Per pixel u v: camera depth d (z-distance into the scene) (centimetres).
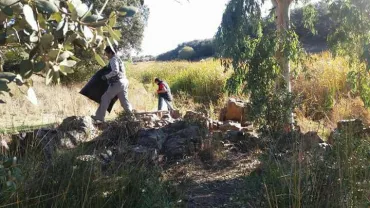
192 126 616
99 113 721
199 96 1559
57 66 151
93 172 371
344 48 723
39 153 416
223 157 541
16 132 600
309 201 313
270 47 676
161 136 585
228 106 823
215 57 743
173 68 2220
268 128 520
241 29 703
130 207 343
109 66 727
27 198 292
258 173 421
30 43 153
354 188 314
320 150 387
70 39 150
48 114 928
